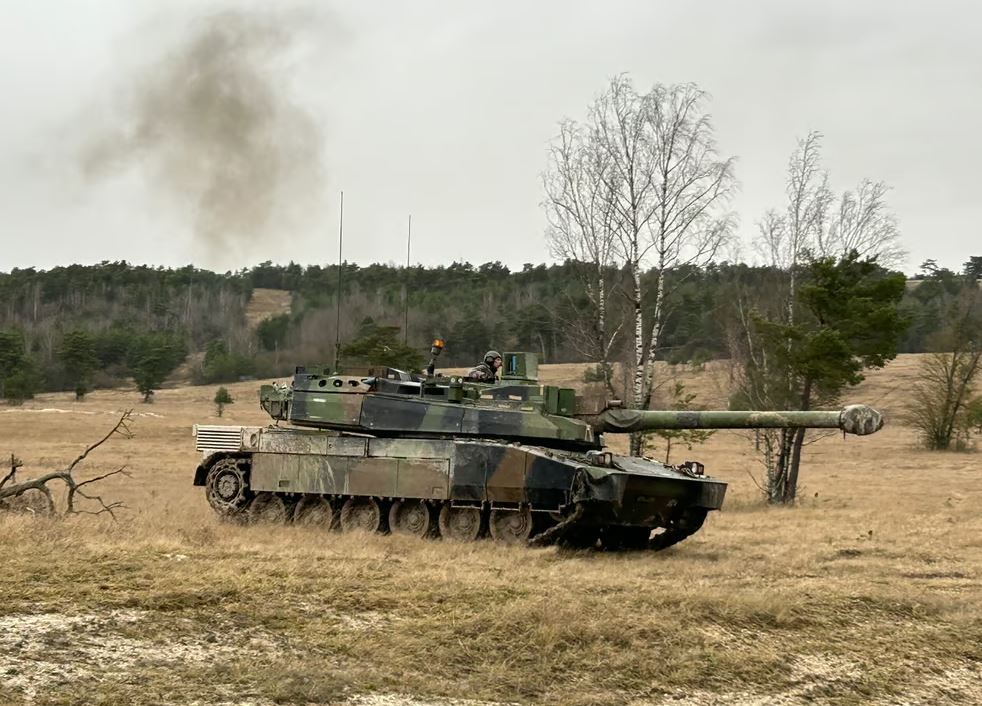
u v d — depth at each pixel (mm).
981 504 31797
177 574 13570
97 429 58000
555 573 15875
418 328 79875
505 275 117688
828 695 11953
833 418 18625
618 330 32219
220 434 22422
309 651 11359
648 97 31500
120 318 105875
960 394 60750
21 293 114375
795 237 35625
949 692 12406
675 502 19406
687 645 12656
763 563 18750
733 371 43156
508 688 10977
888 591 16109
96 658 10570
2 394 78438
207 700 9750
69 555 14344
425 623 12461
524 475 18984
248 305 113500
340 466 20891
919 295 110562
